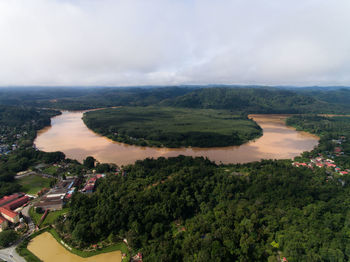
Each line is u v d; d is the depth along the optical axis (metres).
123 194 117.00
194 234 91.31
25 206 119.75
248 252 80.75
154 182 133.25
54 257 87.25
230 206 108.38
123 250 90.19
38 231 100.19
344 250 77.81
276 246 86.38
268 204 112.25
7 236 90.50
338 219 93.88
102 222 98.56
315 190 122.06
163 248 83.12
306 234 86.19
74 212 105.75
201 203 115.12
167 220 105.31
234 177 136.38
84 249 90.81
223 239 84.62
